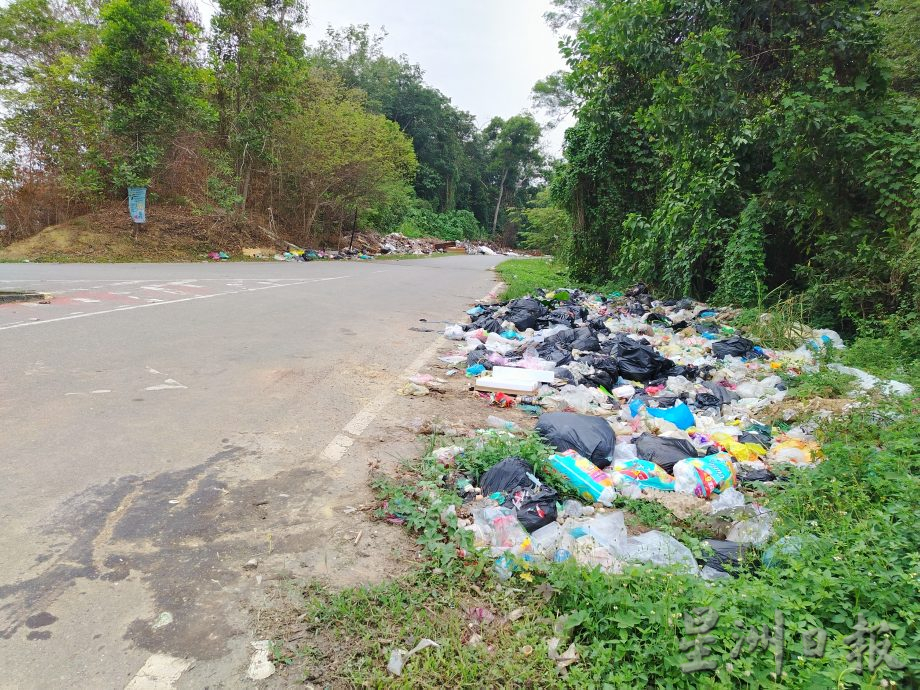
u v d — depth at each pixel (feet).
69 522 9.55
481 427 15.74
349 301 37.29
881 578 7.67
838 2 33.24
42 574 8.22
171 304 29.99
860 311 29.63
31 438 12.57
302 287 42.14
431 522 10.03
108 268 47.55
